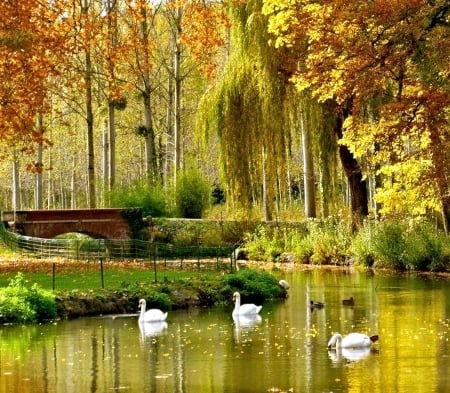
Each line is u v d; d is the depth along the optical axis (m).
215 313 25.97
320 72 27.38
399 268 40.44
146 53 52.81
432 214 44.91
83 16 45.78
